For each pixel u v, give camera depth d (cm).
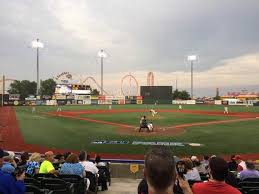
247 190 890
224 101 9562
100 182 1409
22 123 4378
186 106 8519
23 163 1230
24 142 2914
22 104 8838
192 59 11550
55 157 1521
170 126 4009
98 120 4772
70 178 1022
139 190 539
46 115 5653
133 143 2784
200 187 455
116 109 7244
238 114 5922
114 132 3472
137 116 5416
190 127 3922
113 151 2481
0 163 679
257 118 5122
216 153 2422
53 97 9700
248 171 1093
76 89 11506
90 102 9600
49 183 943
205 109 7312
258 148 2600
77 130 3656
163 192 293
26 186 801
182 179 411
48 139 3053
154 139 2995
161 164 291
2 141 2952
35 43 9600
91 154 2384
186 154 2388
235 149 2561
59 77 12988
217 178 452
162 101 9969
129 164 1814
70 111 6619
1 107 8100
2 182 571
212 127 3928
